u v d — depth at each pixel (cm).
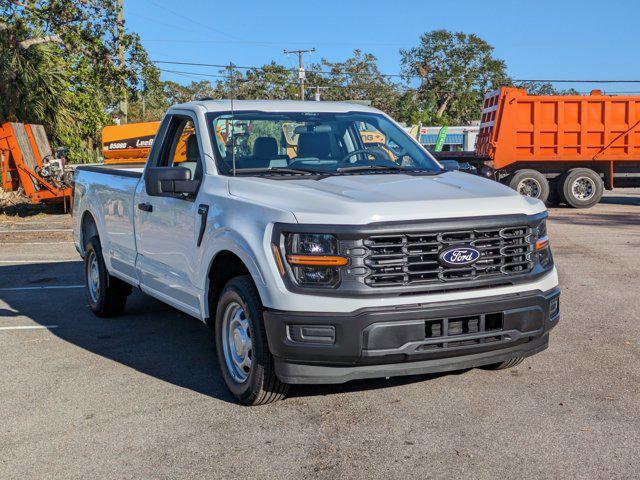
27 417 494
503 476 384
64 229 1670
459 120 9081
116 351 653
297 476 393
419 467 398
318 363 448
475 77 8956
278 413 485
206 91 5275
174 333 714
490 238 461
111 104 2748
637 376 545
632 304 789
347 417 474
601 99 2017
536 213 486
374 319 435
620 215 1786
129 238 688
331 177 535
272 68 6275
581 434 436
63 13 2342
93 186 789
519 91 2038
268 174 550
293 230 446
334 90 8638
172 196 572
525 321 468
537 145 2050
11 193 2206
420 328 441
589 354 604
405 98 8894
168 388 546
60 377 580
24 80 2333
